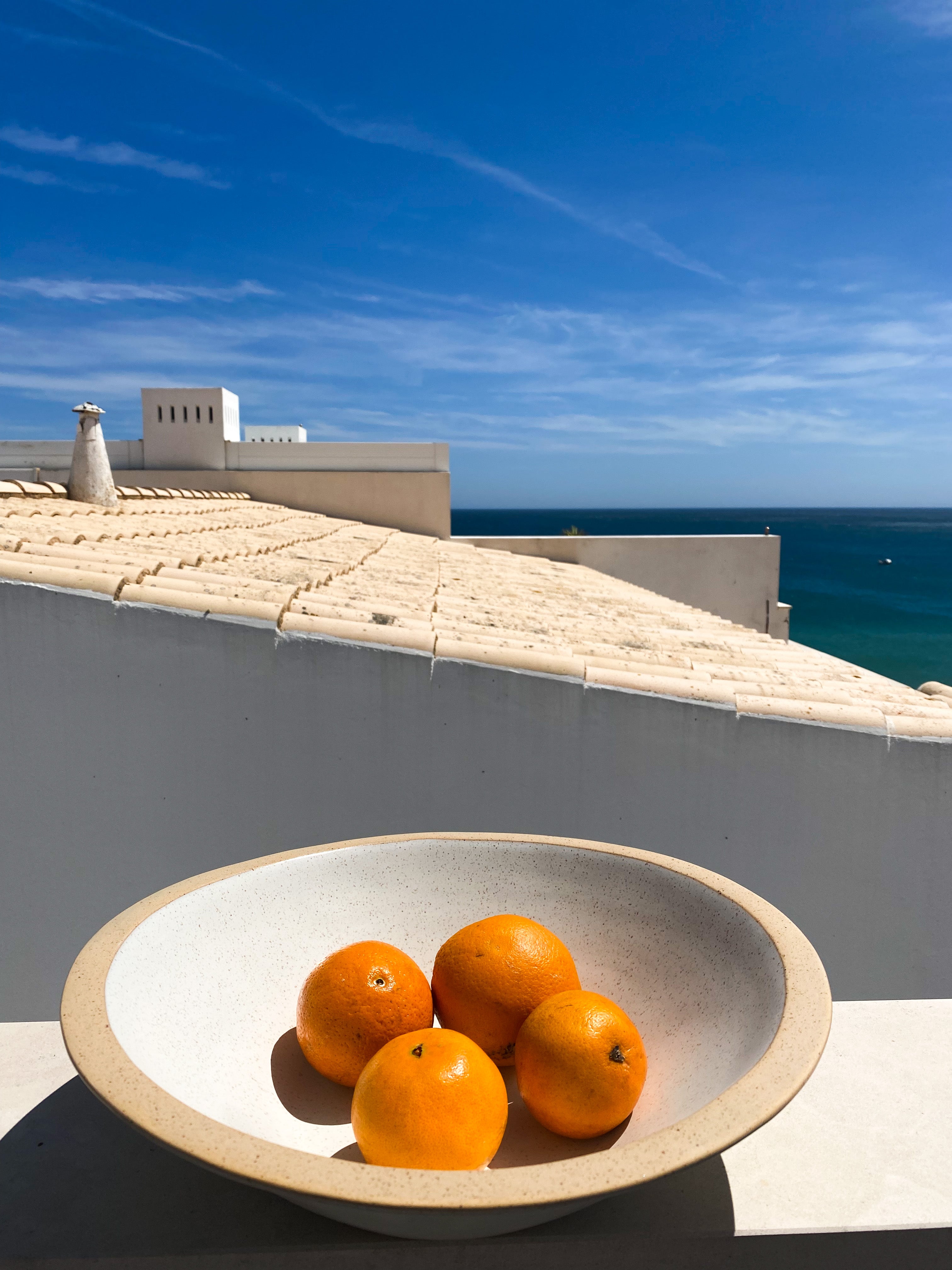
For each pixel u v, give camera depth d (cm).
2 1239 125
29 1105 158
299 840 401
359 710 391
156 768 396
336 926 155
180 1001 129
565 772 392
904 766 388
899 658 3525
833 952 399
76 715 393
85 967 117
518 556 1386
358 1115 111
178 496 1209
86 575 391
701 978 138
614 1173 88
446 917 160
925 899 396
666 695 387
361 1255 123
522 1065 121
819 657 654
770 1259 129
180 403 1482
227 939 142
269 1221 128
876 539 12800
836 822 392
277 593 440
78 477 902
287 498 1491
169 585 420
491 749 392
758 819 392
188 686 391
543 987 133
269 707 392
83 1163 142
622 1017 121
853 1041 179
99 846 402
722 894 142
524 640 444
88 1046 102
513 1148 121
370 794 396
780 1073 100
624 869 156
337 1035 126
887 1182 139
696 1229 127
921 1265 131
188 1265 123
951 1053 175
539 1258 125
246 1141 90
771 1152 146
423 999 132
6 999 411
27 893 406
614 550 1520
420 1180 87
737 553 1530
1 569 386
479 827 397
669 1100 119
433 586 668
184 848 402
